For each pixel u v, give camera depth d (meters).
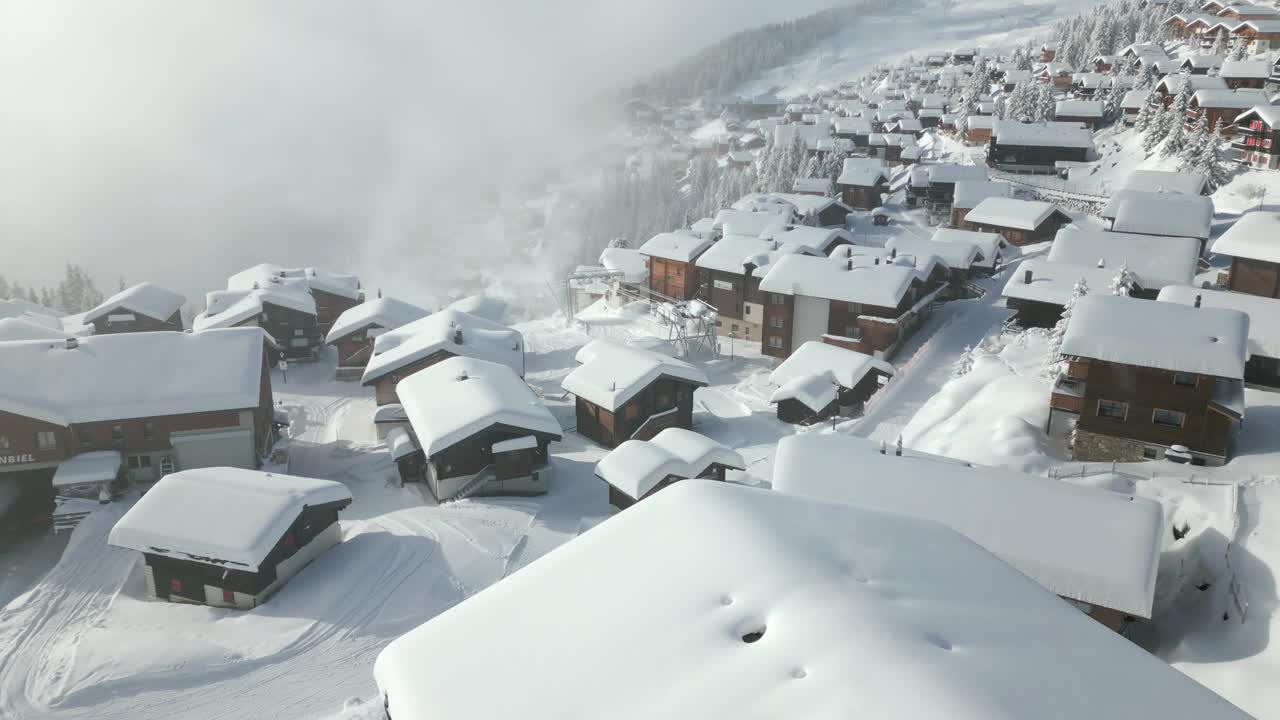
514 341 57.91
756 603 11.05
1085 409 35.81
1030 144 110.25
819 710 9.13
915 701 9.14
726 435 49.72
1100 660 10.61
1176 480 32.00
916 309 61.03
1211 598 25.53
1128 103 114.94
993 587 12.02
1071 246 59.78
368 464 47.19
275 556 32.47
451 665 11.20
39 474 44.56
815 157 136.50
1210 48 136.25
